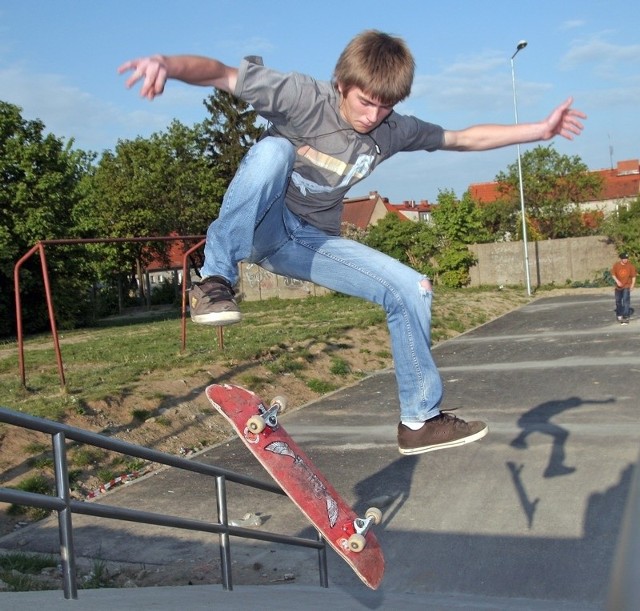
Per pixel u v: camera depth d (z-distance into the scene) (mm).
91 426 8820
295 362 13125
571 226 38875
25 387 10109
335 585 5336
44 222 24906
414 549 5930
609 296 25875
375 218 58250
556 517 6227
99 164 40688
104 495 7477
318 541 4730
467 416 9844
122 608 2824
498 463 7730
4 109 25375
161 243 40562
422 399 2949
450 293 29984
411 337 2893
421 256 34438
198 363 12141
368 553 3002
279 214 2680
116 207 38812
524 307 24797
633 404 9594
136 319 31562
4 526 6656
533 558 5543
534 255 32344
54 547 6152
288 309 26766
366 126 2578
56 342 9883
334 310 23750
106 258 37875
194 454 8914
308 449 8953
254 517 6676
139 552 6090
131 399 9836
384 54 2438
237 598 3729
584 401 10031
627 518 1066
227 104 49219
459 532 6168
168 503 7234
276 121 2609
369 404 11180
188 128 41844
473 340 17328
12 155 24953
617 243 30812
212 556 5945
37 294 26156
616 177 61344
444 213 33562
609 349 13875
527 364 13266
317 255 2840
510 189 40188
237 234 2494
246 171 2449
